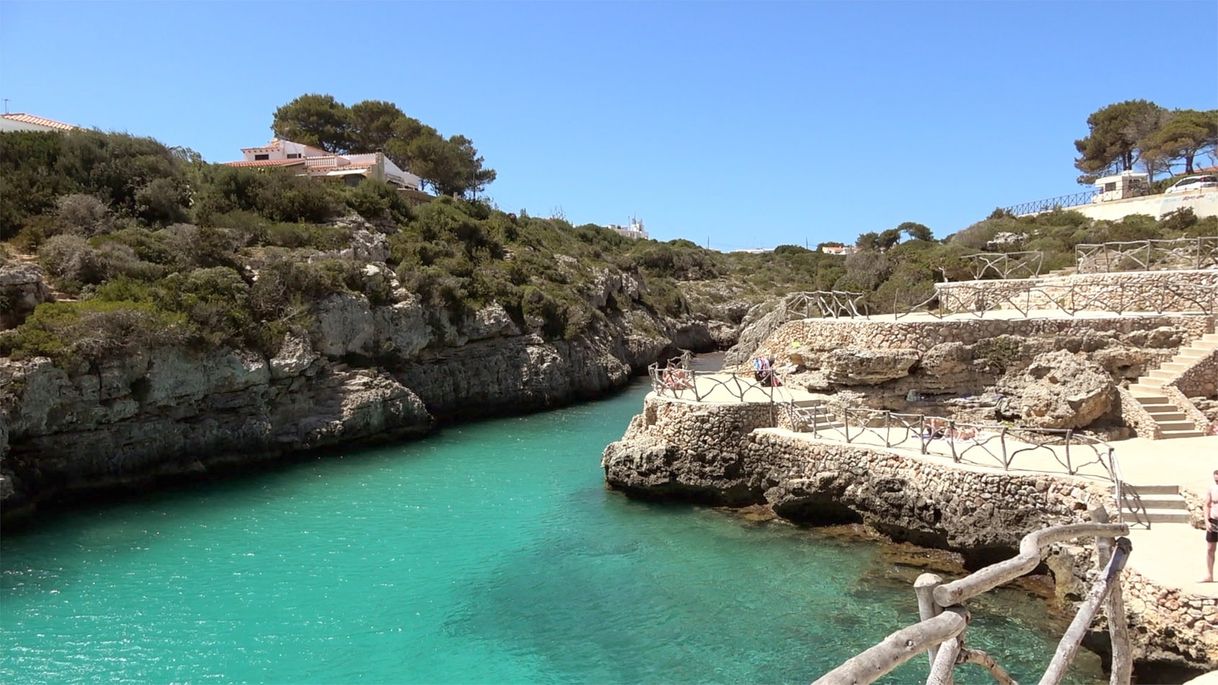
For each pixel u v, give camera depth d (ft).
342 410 115.65
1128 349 74.33
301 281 120.57
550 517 75.77
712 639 48.08
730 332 286.46
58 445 86.02
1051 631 46.88
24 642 49.08
